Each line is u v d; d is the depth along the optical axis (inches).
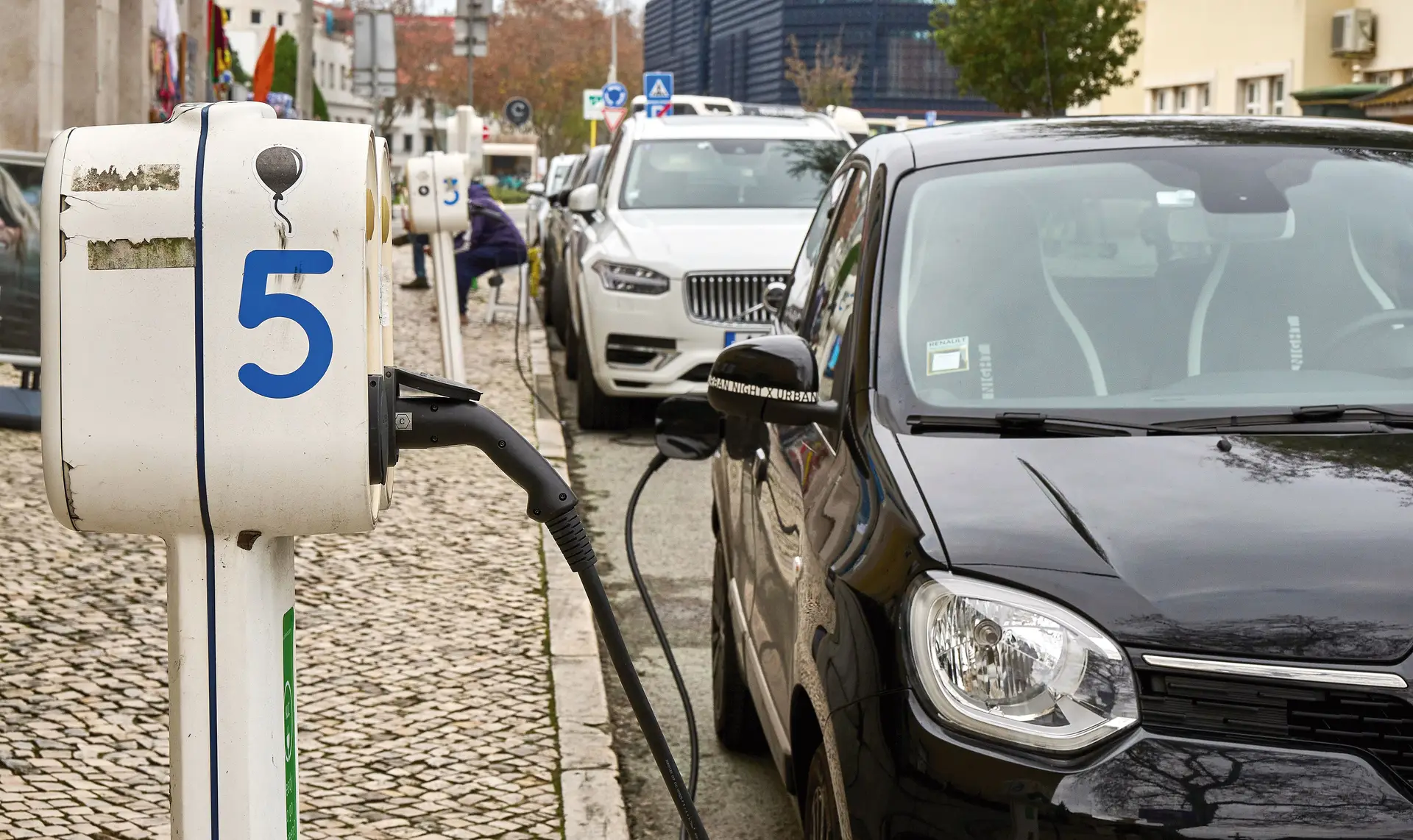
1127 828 93.5
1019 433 125.3
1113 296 139.6
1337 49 1222.3
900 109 3427.7
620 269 414.0
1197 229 145.9
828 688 110.9
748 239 418.3
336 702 197.3
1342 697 96.3
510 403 456.8
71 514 78.4
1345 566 101.9
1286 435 122.9
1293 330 137.2
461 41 887.1
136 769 172.2
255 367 76.5
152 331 76.3
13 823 155.9
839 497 124.9
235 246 76.0
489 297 699.4
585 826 160.7
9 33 550.0
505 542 283.7
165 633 218.5
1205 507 109.7
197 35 880.9
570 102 2536.9
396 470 344.2
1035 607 100.8
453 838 157.8
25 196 326.0
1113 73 1325.0
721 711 187.9
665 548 299.4
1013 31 1299.2
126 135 76.9
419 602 243.0
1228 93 1406.3
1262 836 92.1
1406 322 138.0
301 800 166.7
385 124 2532.0
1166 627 99.0
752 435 165.6
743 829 170.7
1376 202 149.1
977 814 96.8
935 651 101.7
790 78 2819.9
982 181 151.9
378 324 81.2
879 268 144.3
